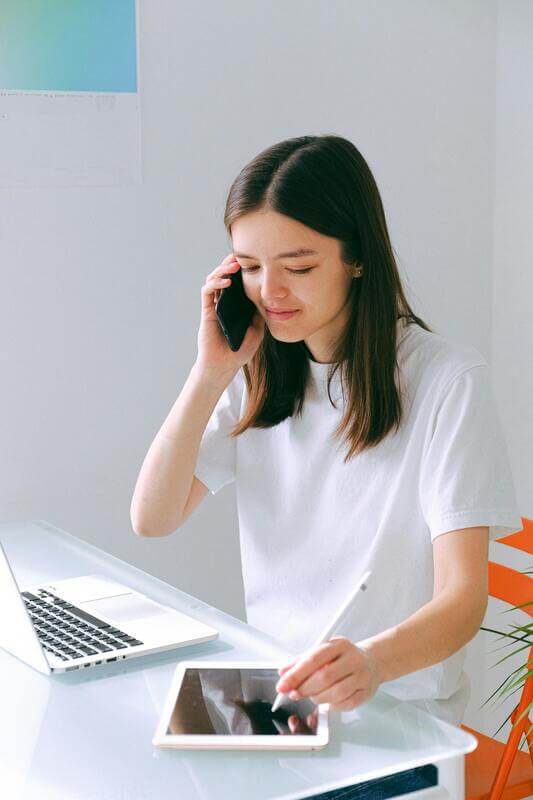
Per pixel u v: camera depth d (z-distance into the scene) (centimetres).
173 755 111
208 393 162
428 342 156
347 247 148
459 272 271
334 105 250
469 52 265
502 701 274
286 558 166
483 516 143
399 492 154
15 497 227
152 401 238
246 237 145
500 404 277
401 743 114
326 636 122
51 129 219
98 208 227
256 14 238
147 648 137
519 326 269
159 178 232
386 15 253
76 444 231
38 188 220
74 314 227
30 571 171
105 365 232
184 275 238
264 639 143
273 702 121
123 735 116
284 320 148
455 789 113
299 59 244
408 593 156
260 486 169
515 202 267
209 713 118
